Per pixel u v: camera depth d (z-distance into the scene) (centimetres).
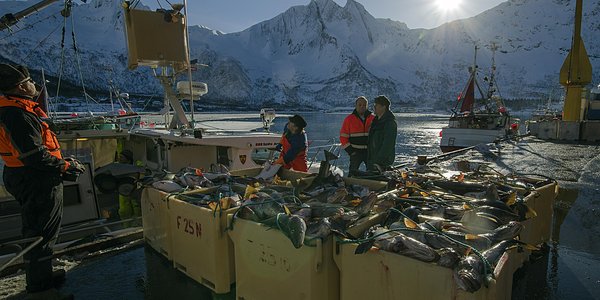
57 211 347
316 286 261
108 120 760
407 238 239
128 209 613
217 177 479
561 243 457
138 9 626
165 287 360
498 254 246
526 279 360
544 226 434
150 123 946
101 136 693
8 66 307
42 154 320
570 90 1973
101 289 359
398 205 360
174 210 386
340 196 385
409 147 3117
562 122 1920
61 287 364
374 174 508
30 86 326
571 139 1892
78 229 503
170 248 404
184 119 714
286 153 558
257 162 746
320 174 471
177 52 656
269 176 518
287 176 528
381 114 552
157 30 638
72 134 669
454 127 2178
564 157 1300
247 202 329
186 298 340
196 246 356
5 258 401
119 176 605
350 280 259
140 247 455
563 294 332
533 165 1123
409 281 229
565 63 1972
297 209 337
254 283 303
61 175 351
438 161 1150
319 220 287
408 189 411
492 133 1994
